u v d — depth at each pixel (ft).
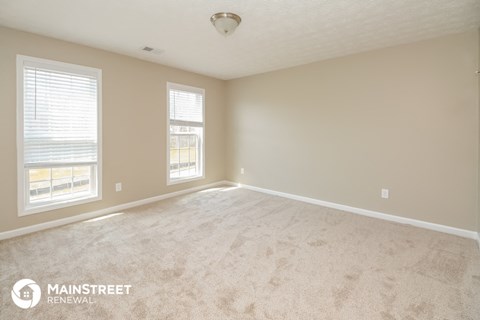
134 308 5.59
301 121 14.12
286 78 14.66
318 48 11.28
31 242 8.87
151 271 7.06
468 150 9.38
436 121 9.96
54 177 10.56
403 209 10.93
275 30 9.37
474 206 9.34
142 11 8.02
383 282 6.59
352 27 9.09
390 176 11.19
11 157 9.30
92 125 11.41
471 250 8.38
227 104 17.95
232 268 7.23
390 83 10.98
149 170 13.83
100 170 11.70
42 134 9.98
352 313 5.48
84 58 10.98
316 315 5.41
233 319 5.28
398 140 10.89
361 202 12.12
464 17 8.29
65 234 9.58
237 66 14.37
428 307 5.67
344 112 12.44
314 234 9.68
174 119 14.97
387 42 10.48
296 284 6.49
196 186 16.57
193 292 6.15
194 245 8.68
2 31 8.95
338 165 12.82
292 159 14.65
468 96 9.30
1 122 9.05
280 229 10.16
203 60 13.21
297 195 14.56
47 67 9.97
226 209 12.73
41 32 9.56
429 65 10.03
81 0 7.34
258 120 16.21
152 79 13.67
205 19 8.57
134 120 12.96
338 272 7.06
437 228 10.07
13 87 9.23
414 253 8.18
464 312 5.50
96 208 11.66
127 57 12.51
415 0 7.31
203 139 16.79
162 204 13.53
